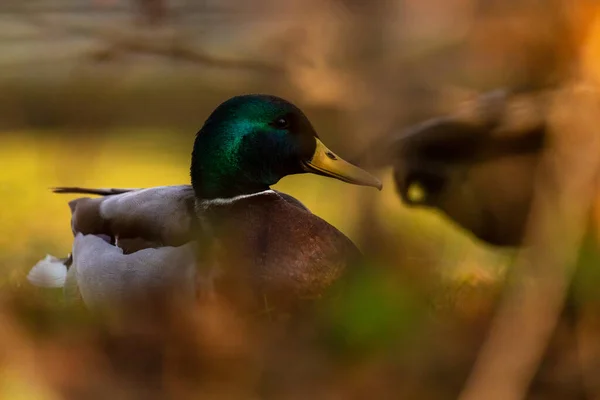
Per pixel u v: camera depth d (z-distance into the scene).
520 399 6.57
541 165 6.62
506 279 6.68
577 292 6.51
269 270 6.78
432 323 6.56
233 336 6.67
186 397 6.64
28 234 7.22
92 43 6.89
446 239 6.95
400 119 6.80
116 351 6.68
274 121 6.82
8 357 6.63
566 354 6.63
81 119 7.07
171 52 6.81
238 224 6.80
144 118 9.15
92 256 6.85
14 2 6.89
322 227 6.80
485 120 6.78
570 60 6.63
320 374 6.60
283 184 7.80
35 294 6.84
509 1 6.72
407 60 6.80
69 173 7.12
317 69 6.79
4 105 8.96
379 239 6.84
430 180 6.85
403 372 6.57
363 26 6.80
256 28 7.00
